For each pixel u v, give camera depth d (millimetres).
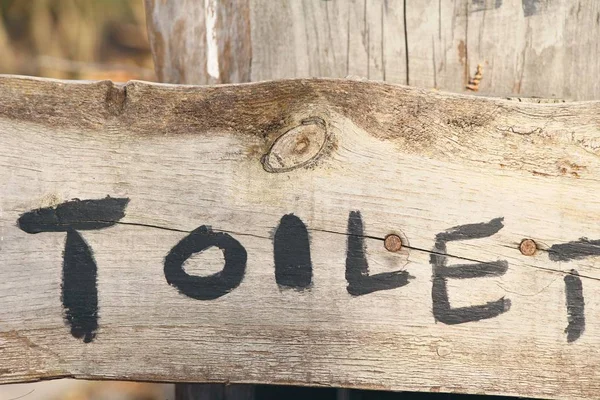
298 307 691
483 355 703
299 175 692
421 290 700
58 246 673
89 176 677
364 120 697
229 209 687
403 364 697
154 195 682
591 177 714
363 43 791
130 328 679
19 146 671
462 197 704
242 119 688
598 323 710
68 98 676
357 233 695
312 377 690
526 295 707
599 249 712
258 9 789
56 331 672
